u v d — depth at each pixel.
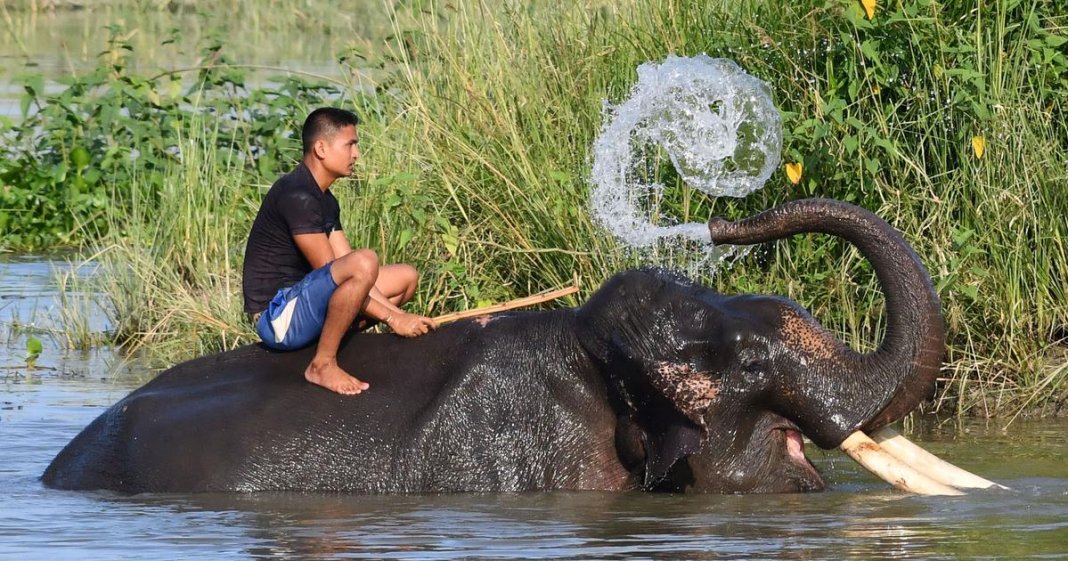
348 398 16.66
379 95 27.94
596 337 16.23
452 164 23.97
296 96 35.12
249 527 14.65
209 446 16.50
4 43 61.62
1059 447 18.55
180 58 54.31
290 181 17.83
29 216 35.88
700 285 16.58
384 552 13.62
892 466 15.84
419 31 26.61
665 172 22.59
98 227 35.19
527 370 16.53
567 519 14.90
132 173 35.31
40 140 38.94
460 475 16.30
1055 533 14.16
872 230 15.90
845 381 15.80
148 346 26.11
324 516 15.09
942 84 22.25
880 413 15.77
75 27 69.12
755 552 13.53
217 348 24.77
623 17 24.31
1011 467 17.41
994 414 20.59
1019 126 21.70
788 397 15.92
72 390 22.88
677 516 15.02
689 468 16.22
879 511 15.13
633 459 16.30
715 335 15.98
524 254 22.86
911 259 15.80
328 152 17.88
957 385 21.11
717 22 23.97
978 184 21.52
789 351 15.93
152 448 16.64
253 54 54.66
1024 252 21.33
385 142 24.83
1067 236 21.36
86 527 14.70
